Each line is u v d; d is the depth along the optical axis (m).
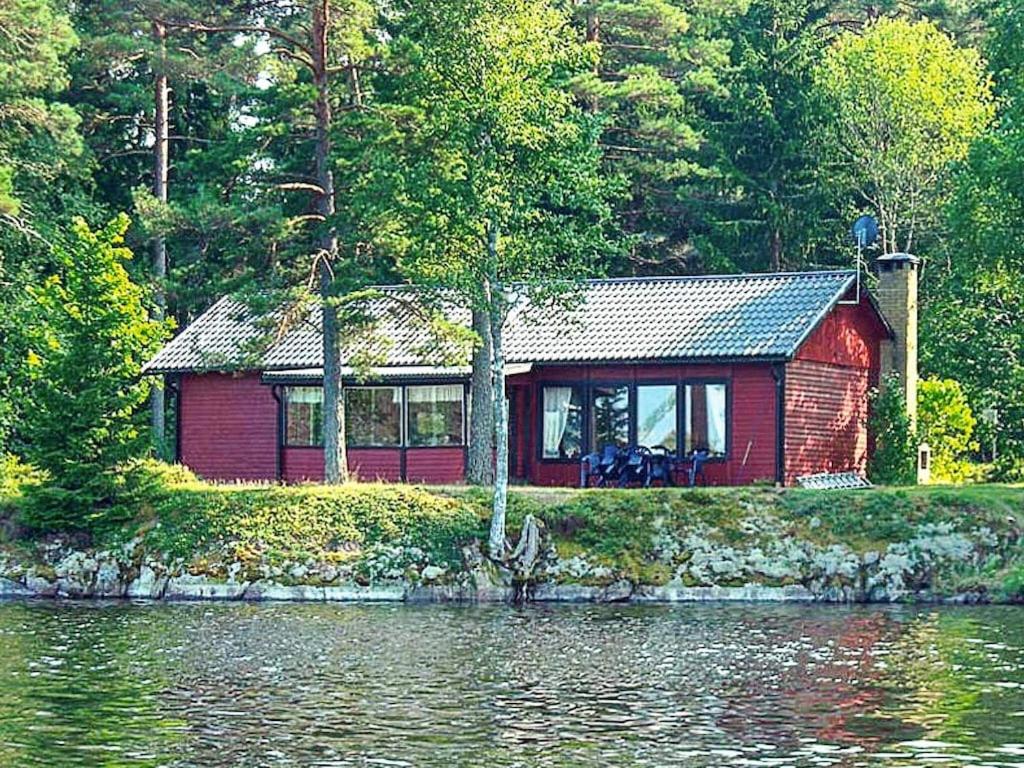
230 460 51.56
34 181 59.56
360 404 48.94
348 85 46.19
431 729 22.66
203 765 20.58
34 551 41.88
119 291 43.31
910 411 50.50
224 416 51.69
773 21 69.00
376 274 44.38
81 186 64.12
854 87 68.75
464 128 39.91
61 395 42.62
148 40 57.56
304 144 46.94
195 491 42.81
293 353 50.56
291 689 25.88
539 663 28.44
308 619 35.06
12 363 53.97
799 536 39.00
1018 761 20.61
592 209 41.09
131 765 20.59
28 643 31.30
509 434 48.03
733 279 48.88
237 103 69.06
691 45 70.44
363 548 40.12
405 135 43.09
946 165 66.81
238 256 45.03
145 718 23.55
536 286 41.16
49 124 55.41
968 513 39.00
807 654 29.30
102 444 42.78
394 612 36.41
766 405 44.78
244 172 45.09
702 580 38.50
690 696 25.09
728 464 45.19
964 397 53.16
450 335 43.25
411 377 47.50
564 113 42.09
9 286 55.25
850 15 82.00
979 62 72.06
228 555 40.44
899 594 37.72
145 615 36.03
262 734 22.39
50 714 23.89
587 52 41.62
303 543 40.41
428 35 41.12
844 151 67.38
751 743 21.67
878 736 22.09
